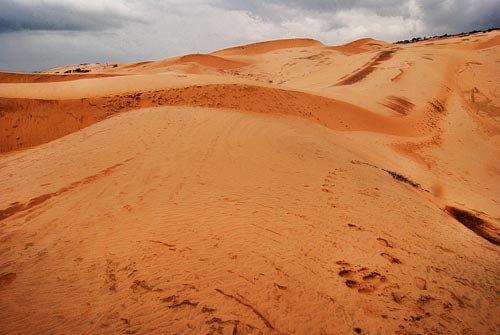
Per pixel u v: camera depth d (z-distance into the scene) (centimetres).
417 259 460
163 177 695
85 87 1433
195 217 529
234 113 1309
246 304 343
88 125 1262
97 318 331
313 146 992
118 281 386
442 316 350
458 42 4522
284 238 473
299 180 701
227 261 416
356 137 1461
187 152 841
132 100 1358
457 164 1427
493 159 1570
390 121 1752
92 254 445
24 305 358
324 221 533
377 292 376
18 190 689
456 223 671
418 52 3466
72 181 701
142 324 319
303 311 337
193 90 1459
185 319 323
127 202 589
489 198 1094
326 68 4062
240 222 513
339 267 416
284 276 390
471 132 1842
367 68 3092
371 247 471
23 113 1227
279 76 4609
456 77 2744
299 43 7638
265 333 308
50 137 1217
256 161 796
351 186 704
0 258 453
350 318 332
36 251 464
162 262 416
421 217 620
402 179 931
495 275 457
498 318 360
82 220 539
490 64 2962
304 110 1553
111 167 761
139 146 891
